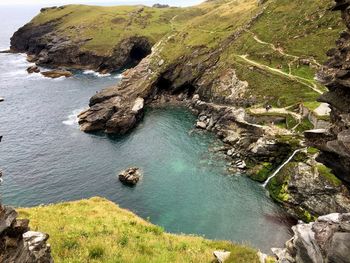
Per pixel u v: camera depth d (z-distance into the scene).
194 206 62.50
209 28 157.75
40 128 102.31
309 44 111.19
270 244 52.03
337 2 17.62
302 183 61.25
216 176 72.56
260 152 74.06
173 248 26.03
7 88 145.62
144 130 99.94
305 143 19.59
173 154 83.44
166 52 145.38
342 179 17.92
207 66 128.12
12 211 14.60
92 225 29.47
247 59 118.62
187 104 121.62
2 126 104.38
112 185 70.88
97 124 100.38
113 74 173.75
